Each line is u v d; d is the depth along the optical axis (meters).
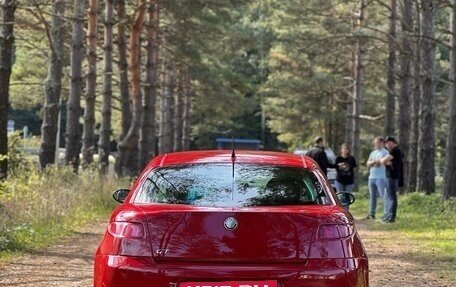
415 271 17.77
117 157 54.50
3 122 25.19
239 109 92.56
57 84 40.91
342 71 87.38
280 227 9.94
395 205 31.14
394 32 51.84
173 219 10.02
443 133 93.19
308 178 11.33
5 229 20.88
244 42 79.00
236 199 10.72
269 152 12.88
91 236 24.34
